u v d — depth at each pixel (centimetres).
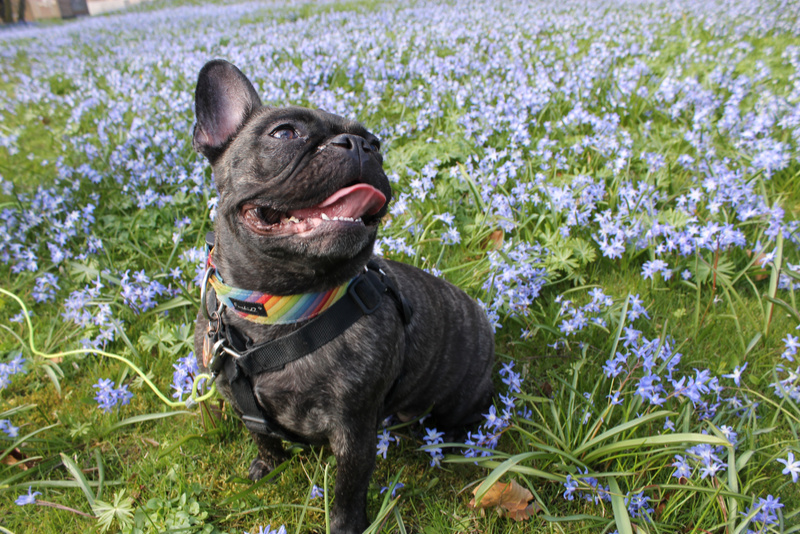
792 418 60
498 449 62
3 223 98
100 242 88
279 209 43
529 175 99
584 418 56
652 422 59
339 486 50
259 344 46
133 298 78
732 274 82
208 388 61
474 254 87
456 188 98
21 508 56
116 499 52
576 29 236
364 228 42
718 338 72
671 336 69
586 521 53
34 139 152
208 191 97
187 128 125
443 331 60
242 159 46
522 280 78
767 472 56
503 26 246
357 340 48
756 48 199
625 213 85
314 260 42
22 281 89
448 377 62
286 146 44
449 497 57
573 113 115
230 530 53
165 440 62
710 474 51
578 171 105
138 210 99
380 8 353
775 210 81
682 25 234
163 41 287
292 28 283
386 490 55
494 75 155
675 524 52
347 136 44
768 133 111
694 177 99
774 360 69
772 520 48
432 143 117
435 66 163
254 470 59
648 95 133
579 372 66
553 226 86
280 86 156
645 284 81
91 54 276
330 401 48
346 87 159
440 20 279
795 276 70
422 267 83
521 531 53
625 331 64
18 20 649
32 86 202
